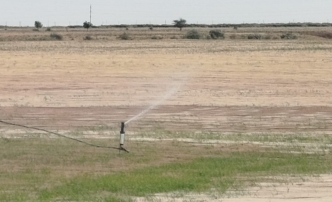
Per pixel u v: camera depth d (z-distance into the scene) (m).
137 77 50.88
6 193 17.03
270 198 16.67
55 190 17.33
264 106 36.91
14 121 31.53
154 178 18.67
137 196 16.69
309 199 16.59
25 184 18.19
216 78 50.00
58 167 20.67
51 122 31.30
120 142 23.89
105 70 56.03
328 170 20.17
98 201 16.08
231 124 30.88
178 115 33.53
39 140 25.80
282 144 25.39
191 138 26.64
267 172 19.83
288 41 117.38
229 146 24.91
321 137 27.17
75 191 17.16
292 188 17.77
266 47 91.88
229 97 40.47
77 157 22.34
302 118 32.78
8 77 50.66
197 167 20.53
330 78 50.34
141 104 37.66
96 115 33.59
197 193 17.06
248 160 21.89
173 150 23.88
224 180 18.58
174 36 144.25
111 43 108.94
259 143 25.61
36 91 43.19
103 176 19.14
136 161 21.75
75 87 45.12
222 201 16.25
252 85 46.09
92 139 26.20
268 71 54.94
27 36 143.00
